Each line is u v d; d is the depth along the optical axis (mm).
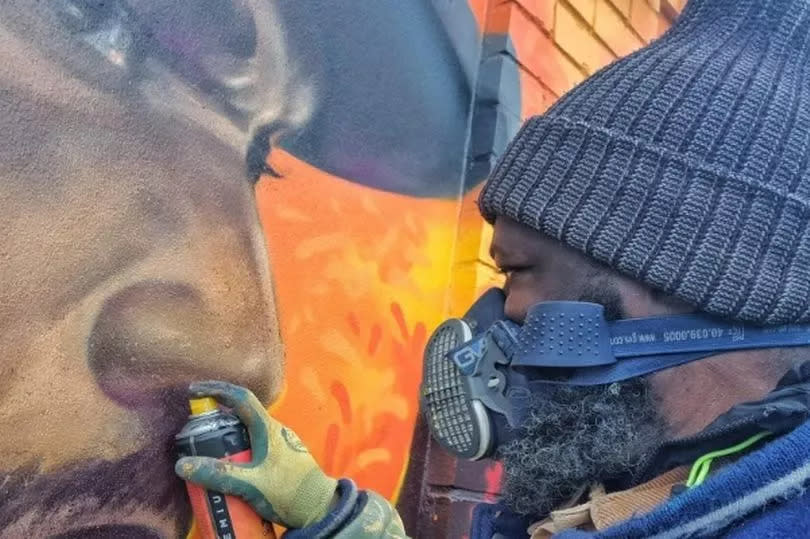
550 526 822
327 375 1174
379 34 1303
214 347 974
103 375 847
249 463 830
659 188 793
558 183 846
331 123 1203
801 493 637
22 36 791
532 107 1623
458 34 1503
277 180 1098
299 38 1145
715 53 853
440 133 1450
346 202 1228
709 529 640
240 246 1023
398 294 1338
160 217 917
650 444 783
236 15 1038
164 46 938
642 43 2029
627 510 747
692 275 768
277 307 1083
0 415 756
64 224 816
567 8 1734
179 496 917
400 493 1350
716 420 738
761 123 795
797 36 863
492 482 1462
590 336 815
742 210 771
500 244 913
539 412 852
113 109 872
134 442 871
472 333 994
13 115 777
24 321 778
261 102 1074
